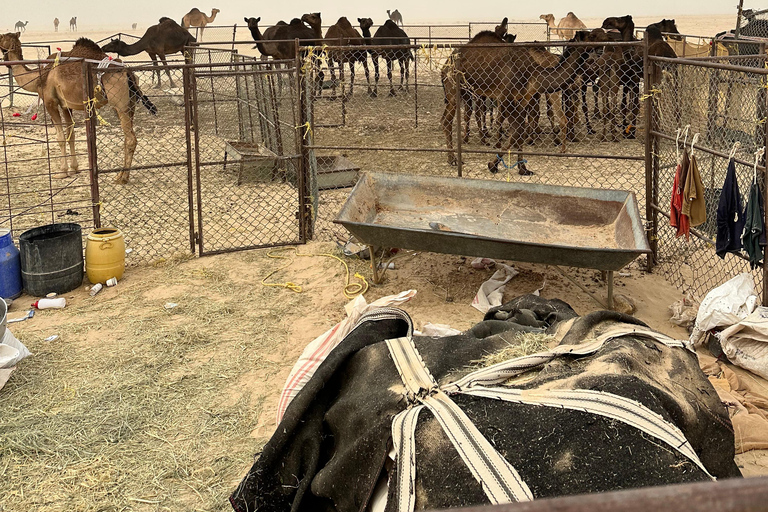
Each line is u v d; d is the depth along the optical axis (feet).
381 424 8.24
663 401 8.22
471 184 21.54
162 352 16.40
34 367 15.57
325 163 32.30
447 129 35.40
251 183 33.40
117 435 12.93
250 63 23.25
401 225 20.98
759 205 15.11
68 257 20.06
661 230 22.09
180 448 12.59
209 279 21.33
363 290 20.11
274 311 18.90
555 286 20.04
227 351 16.57
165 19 65.31
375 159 37.55
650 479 7.17
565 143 37.63
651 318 17.97
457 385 8.84
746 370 14.87
